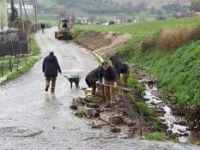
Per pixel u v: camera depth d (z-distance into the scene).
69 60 46.25
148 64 39.41
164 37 39.25
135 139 16.28
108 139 16.27
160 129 17.77
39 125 18.38
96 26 87.38
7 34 56.12
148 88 28.83
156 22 65.81
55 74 26.16
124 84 26.28
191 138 16.91
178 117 20.38
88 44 63.28
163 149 15.16
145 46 43.44
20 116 20.02
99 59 45.78
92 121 18.48
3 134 17.09
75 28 87.50
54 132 17.31
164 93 26.75
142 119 18.44
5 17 76.69
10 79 32.09
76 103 21.64
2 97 24.84
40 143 15.91
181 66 29.31
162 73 32.34
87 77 23.02
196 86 23.86
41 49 62.06
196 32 35.72
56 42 73.94
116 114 18.86
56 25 158.50
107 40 58.62
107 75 21.52
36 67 40.38
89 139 16.30
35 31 106.38
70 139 16.34
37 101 23.52
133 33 54.94
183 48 33.69
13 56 53.06
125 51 46.34
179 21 59.12
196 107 19.98
